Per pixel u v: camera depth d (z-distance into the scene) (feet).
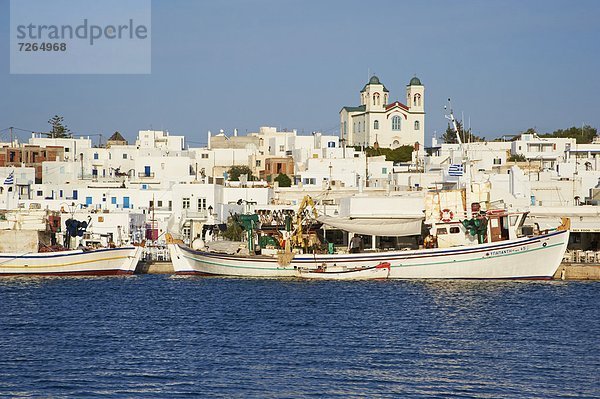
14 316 329.31
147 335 291.79
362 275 431.84
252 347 272.72
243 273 445.78
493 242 426.51
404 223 445.78
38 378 235.20
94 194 597.11
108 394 221.25
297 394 222.48
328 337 288.71
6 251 460.55
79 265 450.71
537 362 255.91
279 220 456.04
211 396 220.43
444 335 293.64
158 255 512.63
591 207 505.66
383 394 223.10
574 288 407.03
